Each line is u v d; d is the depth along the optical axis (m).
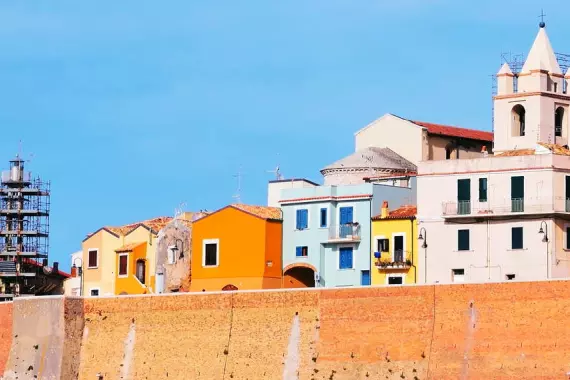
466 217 170.75
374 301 155.50
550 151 169.75
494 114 181.25
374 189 181.25
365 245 180.50
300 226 185.88
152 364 165.62
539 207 166.88
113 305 169.62
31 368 171.12
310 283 187.00
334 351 156.62
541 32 182.25
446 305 152.00
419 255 174.50
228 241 188.50
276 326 160.12
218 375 161.75
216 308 163.62
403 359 153.00
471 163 171.62
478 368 149.25
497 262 168.75
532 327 147.38
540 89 178.25
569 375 144.88
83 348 169.62
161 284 194.75
